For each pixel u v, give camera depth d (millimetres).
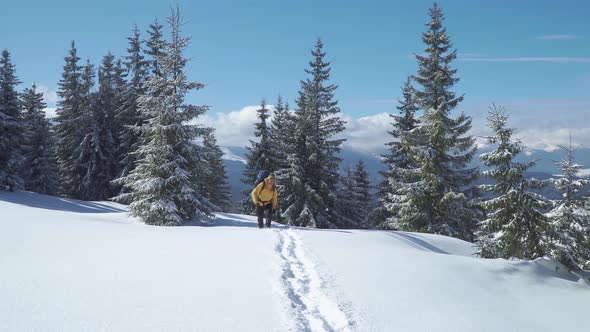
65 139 34406
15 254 5629
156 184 12320
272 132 33969
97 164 32156
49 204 19500
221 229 9484
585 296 5914
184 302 3941
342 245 7594
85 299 3867
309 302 4398
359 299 4488
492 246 11406
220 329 3328
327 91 28312
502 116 12234
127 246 6664
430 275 5605
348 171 38781
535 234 11547
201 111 14188
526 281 6332
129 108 30422
